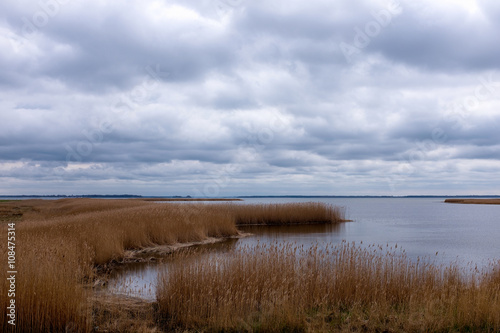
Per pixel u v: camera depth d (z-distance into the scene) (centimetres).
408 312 746
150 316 761
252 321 718
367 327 700
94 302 820
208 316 745
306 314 753
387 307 762
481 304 711
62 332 668
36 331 655
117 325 706
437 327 677
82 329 674
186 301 768
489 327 671
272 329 691
